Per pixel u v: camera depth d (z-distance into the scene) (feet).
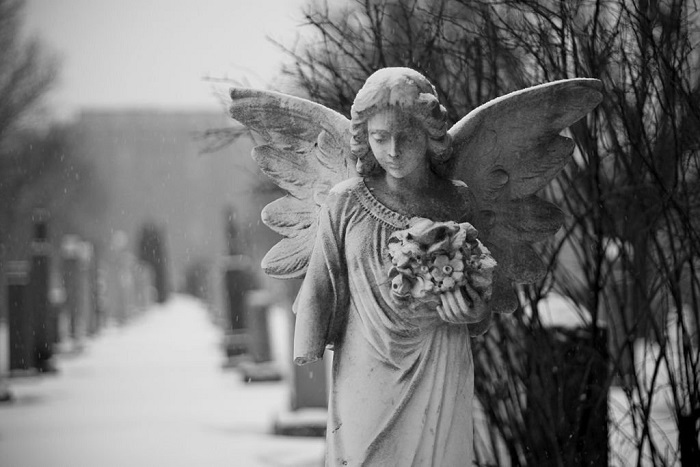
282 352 107.04
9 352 92.73
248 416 65.87
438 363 20.53
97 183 243.40
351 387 20.65
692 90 30.73
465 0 32.86
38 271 98.17
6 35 117.91
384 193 21.01
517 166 22.04
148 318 192.54
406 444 20.42
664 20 29.89
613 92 29.25
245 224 148.05
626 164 28.81
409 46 30.35
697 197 31.50
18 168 135.85
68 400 77.36
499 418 31.37
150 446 55.36
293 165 22.50
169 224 320.50
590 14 32.22
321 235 21.04
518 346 31.32
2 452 54.54
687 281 35.60
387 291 20.52
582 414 30.42
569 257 39.99
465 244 20.31
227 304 99.96
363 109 20.16
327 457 20.84
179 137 325.42
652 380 29.35
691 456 29.43
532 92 21.58
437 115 20.21
